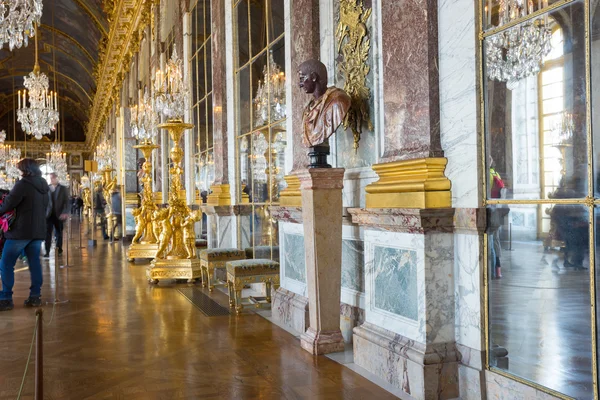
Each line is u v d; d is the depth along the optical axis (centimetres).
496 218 319
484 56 324
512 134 306
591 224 263
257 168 709
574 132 271
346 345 467
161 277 822
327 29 504
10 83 4106
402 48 376
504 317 315
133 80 1806
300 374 394
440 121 354
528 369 300
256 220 717
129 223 1684
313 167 439
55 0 2444
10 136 4672
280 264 584
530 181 296
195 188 1042
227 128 823
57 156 2823
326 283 446
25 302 667
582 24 266
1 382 387
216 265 748
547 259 286
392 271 382
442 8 351
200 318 586
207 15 918
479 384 328
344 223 478
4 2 516
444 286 349
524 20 297
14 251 652
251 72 724
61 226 1233
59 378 392
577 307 271
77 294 742
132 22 1759
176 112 816
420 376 339
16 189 650
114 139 2420
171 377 391
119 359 438
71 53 3281
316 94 455
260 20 684
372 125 444
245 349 461
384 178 392
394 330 381
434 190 346
